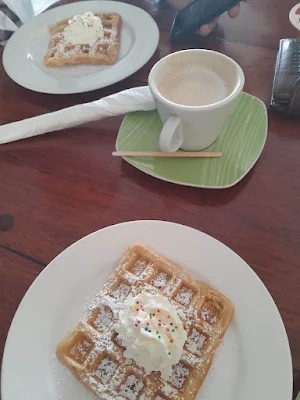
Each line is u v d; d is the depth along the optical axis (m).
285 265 0.28
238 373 0.23
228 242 0.30
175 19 0.45
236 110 0.36
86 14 0.45
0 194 0.34
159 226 0.28
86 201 0.33
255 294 0.25
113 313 0.26
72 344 0.25
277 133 0.36
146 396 0.23
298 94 0.34
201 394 0.23
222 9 0.42
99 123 0.38
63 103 0.40
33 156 0.36
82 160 0.36
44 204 0.33
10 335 0.25
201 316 0.26
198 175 0.33
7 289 0.28
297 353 0.24
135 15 0.47
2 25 0.62
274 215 0.31
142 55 0.42
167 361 0.24
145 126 0.36
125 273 0.27
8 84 0.43
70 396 0.23
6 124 0.37
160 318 0.25
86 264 0.27
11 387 0.23
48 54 0.43
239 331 0.24
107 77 0.41
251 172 0.33
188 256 0.27
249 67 0.41
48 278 0.27
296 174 0.33
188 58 0.34
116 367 0.25
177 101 0.32
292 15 0.44
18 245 0.31
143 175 0.34
